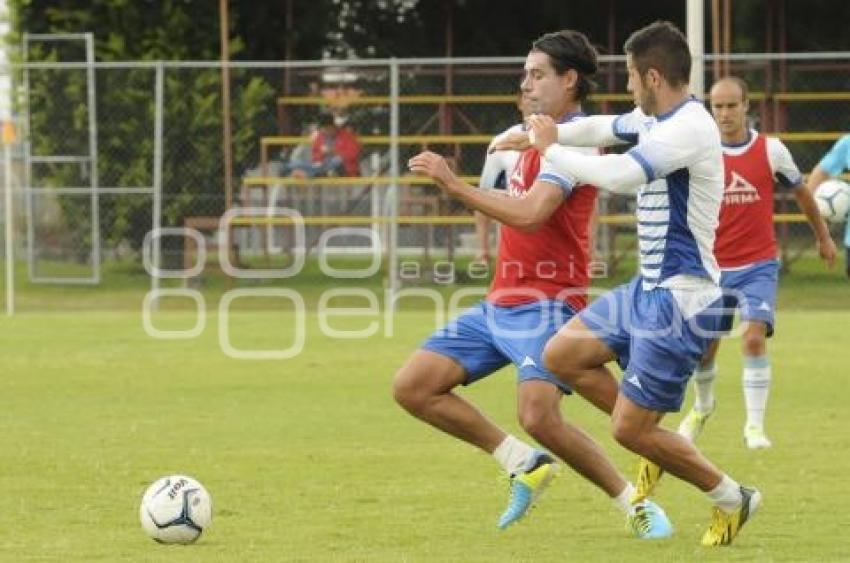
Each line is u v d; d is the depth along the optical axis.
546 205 25.11
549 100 27.23
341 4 88.81
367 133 80.94
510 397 45.78
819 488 30.89
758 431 36.44
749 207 36.81
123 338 61.53
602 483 26.41
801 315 68.88
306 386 47.84
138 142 78.31
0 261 88.75
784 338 60.41
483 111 82.56
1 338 61.62
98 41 82.50
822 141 81.62
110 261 78.44
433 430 38.94
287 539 26.19
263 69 81.38
